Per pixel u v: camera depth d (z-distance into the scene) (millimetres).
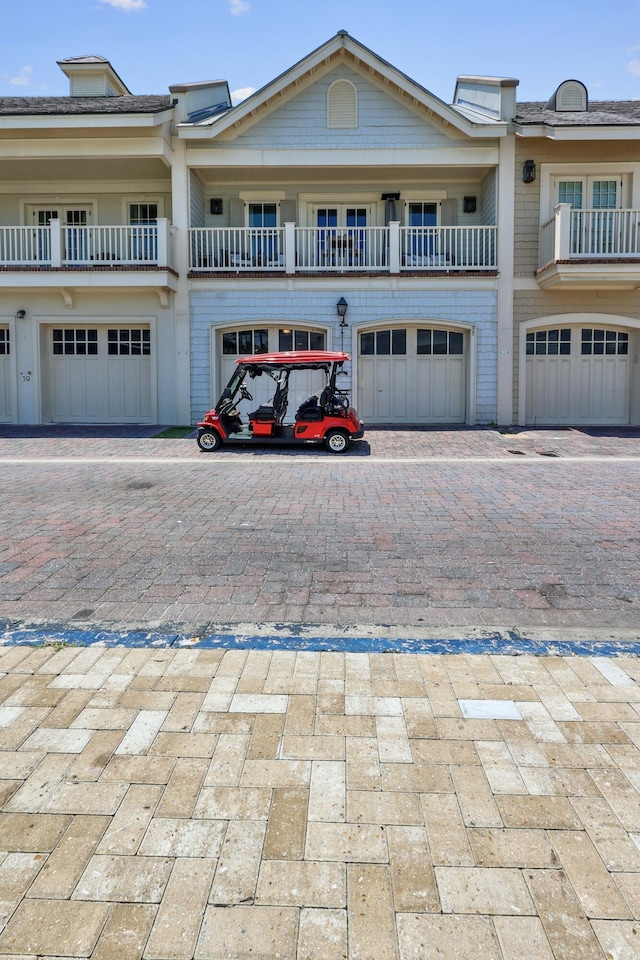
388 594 5352
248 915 2234
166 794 2830
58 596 5316
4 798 2801
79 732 3287
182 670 3957
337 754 3111
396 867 2434
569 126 15625
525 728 3324
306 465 11578
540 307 16688
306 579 5723
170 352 16875
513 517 7859
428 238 17484
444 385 17266
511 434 15242
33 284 16000
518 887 2346
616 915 2230
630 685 3766
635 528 7320
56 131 16016
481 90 17672
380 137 16562
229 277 16562
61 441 14508
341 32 15773
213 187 17984
